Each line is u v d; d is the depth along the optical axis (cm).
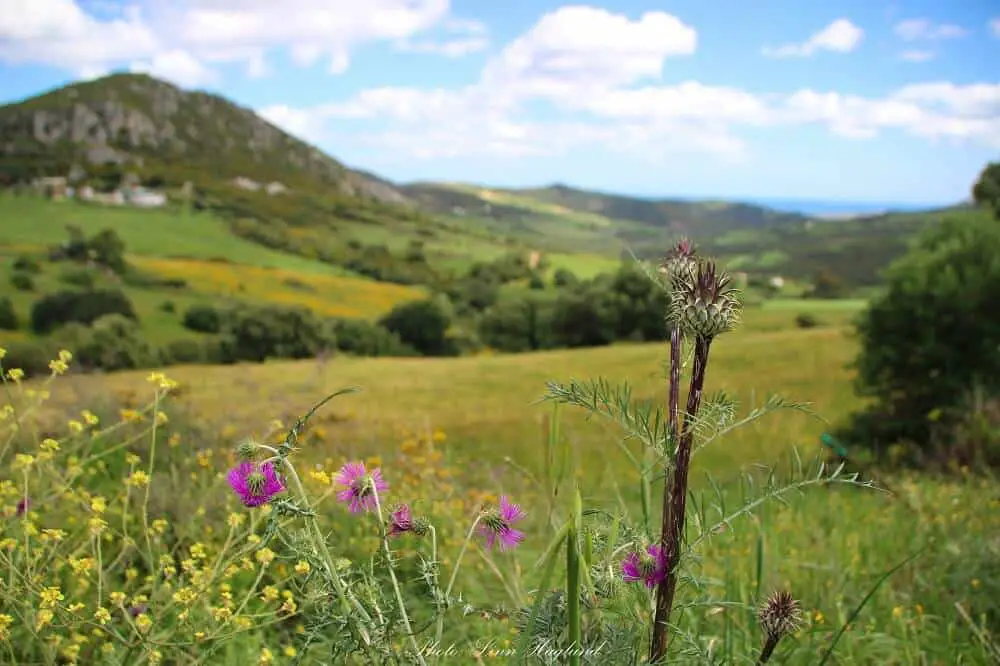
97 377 697
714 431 175
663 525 180
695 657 192
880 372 1983
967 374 1858
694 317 168
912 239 2111
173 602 255
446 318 8700
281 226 17200
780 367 3906
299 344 7544
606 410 177
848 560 479
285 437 177
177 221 16375
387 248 16188
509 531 190
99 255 11094
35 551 269
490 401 3331
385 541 182
